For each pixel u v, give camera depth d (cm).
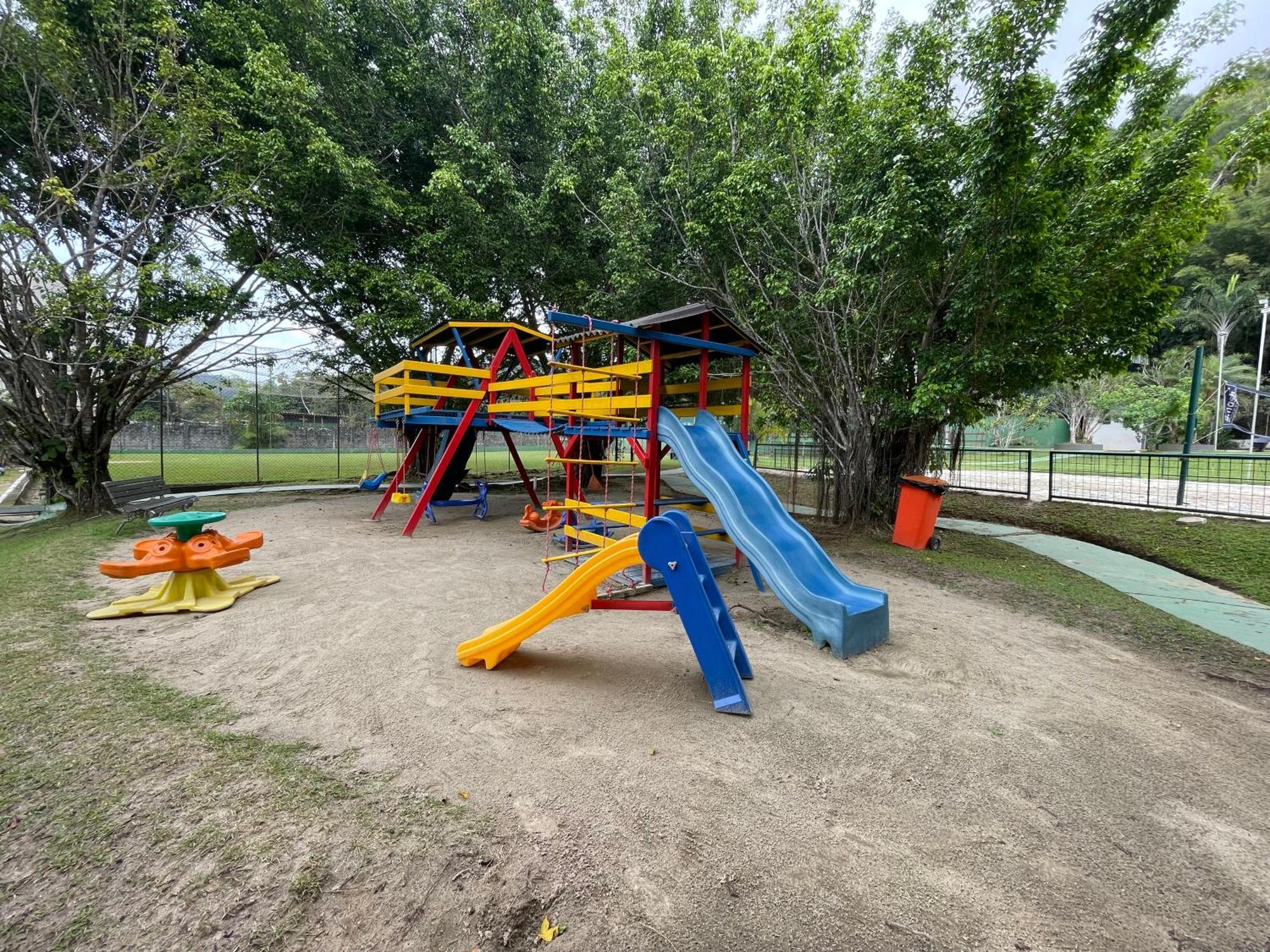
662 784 208
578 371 562
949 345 658
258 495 1115
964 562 615
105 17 820
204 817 184
